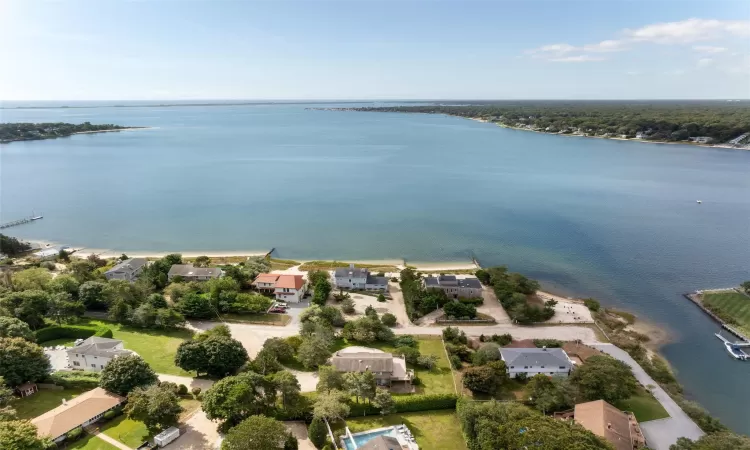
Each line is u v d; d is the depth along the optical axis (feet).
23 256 531.09
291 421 255.29
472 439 234.38
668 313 422.41
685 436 252.83
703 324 403.54
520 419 227.40
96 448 225.56
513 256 554.05
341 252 562.25
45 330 337.31
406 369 311.47
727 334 386.73
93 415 241.35
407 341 349.00
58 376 282.77
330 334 343.87
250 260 489.67
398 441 234.99
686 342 374.02
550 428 210.59
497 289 434.71
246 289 437.17
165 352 327.67
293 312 400.67
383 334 353.10
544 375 282.56
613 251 569.64
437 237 615.98
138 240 595.06
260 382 256.11
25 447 198.39
